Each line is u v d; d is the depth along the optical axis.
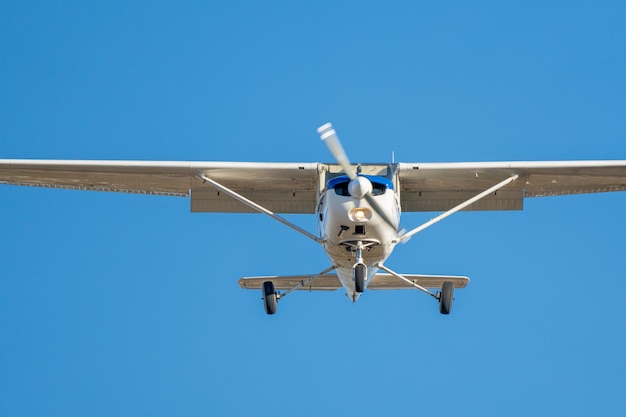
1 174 62.47
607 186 64.19
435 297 63.19
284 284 63.94
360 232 55.44
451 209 60.09
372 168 59.75
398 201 59.56
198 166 61.41
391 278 63.84
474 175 61.84
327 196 56.09
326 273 61.62
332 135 53.16
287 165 60.66
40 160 61.22
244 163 61.00
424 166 60.69
